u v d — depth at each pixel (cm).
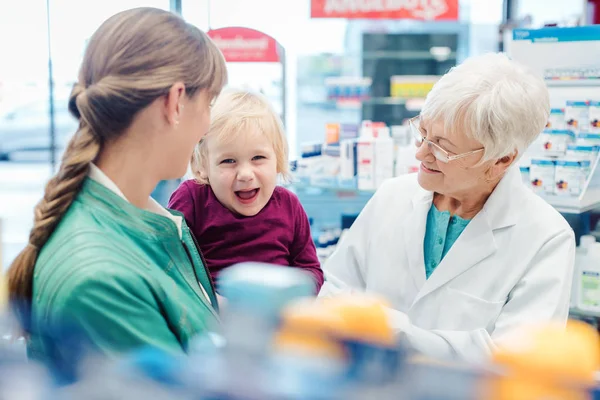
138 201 111
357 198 400
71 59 572
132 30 102
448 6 409
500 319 161
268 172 171
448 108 146
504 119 144
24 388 67
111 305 92
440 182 161
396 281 182
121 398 64
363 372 60
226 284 70
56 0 573
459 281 170
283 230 182
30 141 911
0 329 77
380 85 619
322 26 647
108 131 103
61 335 81
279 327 66
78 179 103
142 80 100
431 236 180
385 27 659
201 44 108
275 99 409
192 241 128
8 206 720
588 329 66
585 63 269
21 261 100
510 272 164
